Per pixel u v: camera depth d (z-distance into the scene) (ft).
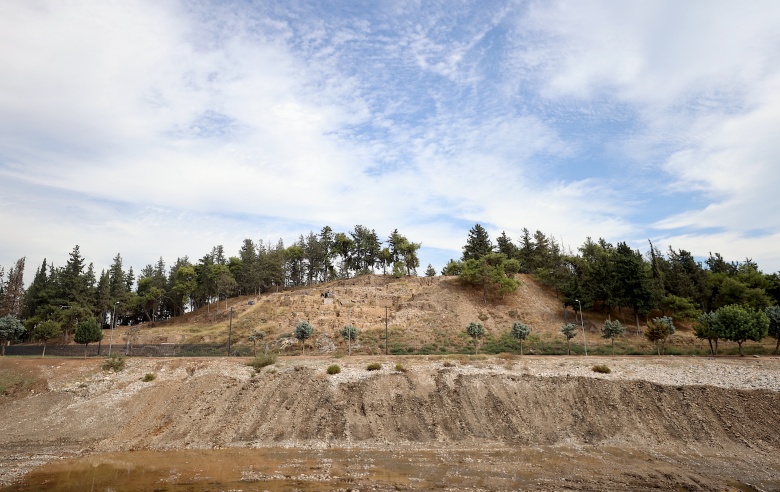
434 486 94.38
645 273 273.33
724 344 238.68
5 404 150.61
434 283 336.70
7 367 171.42
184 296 412.98
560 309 294.87
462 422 134.92
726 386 139.13
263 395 150.82
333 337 250.37
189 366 176.04
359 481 97.60
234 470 105.50
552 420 134.41
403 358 180.45
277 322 283.59
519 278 332.60
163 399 152.25
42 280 366.63
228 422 138.41
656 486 93.81
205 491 92.22
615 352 224.12
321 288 371.15
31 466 109.50
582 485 94.38
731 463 107.14
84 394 156.46
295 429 134.00
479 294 310.86
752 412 127.13
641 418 131.44
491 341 250.78
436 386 152.25
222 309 366.43
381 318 283.79
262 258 426.51
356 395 148.87
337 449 121.39
